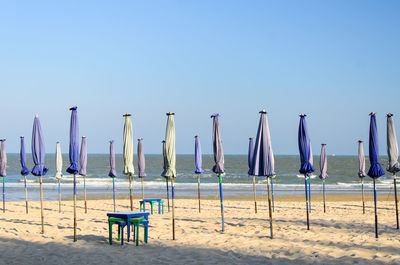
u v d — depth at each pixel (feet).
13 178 196.75
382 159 396.37
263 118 35.24
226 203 78.33
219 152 41.55
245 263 28.60
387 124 39.68
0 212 63.41
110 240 35.01
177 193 112.57
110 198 96.27
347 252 31.37
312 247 33.42
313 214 59.67
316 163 390.42
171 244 35.19
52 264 28.40
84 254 31.19
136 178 200.03
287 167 327.88
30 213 62.13
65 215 59.21
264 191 121.19
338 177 215.31
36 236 39.45
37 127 39.58
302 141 39.73
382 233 40.40
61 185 144.87
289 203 78.95
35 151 39.83
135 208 69.97
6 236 39.60
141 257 30.25
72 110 36.17
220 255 30.89
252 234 40.60
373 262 28.22
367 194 110.63
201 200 85.25
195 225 46.93
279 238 37.96
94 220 52.26
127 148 48.29
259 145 35.50
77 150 36.24
